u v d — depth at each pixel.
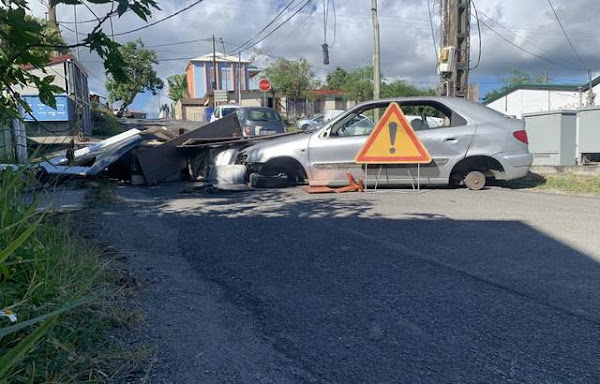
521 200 7.09
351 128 8.48
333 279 3.75
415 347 2.69
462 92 12.51
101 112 33.75
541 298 3.35
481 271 3.91
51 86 3.81
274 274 3.89
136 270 3.94
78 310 2.77
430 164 8.04
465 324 2.96
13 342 2.24
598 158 12.52
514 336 2.81
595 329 2.89
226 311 3.19
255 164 8.73
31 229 1.97
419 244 4.70
